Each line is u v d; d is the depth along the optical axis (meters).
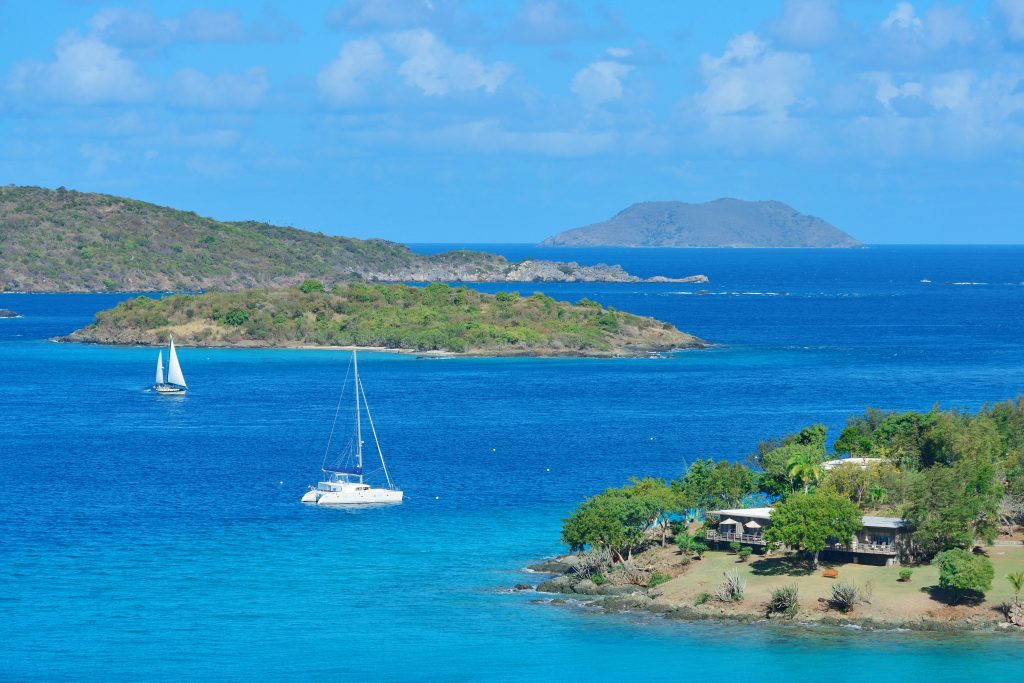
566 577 185.62
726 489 196.25
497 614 170.62
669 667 151.12
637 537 185.88
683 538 184.50
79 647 160.62
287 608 174.50
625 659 153.50
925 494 179.75
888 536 175.75
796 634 159.12
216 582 186.50
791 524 173.75
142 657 157.25
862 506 194.38
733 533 185.25
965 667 149.00
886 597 166.12
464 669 152.12
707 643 157.88
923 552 176.25
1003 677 146.38
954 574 162.75
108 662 156.00
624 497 188.38
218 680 150.25
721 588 171.50
